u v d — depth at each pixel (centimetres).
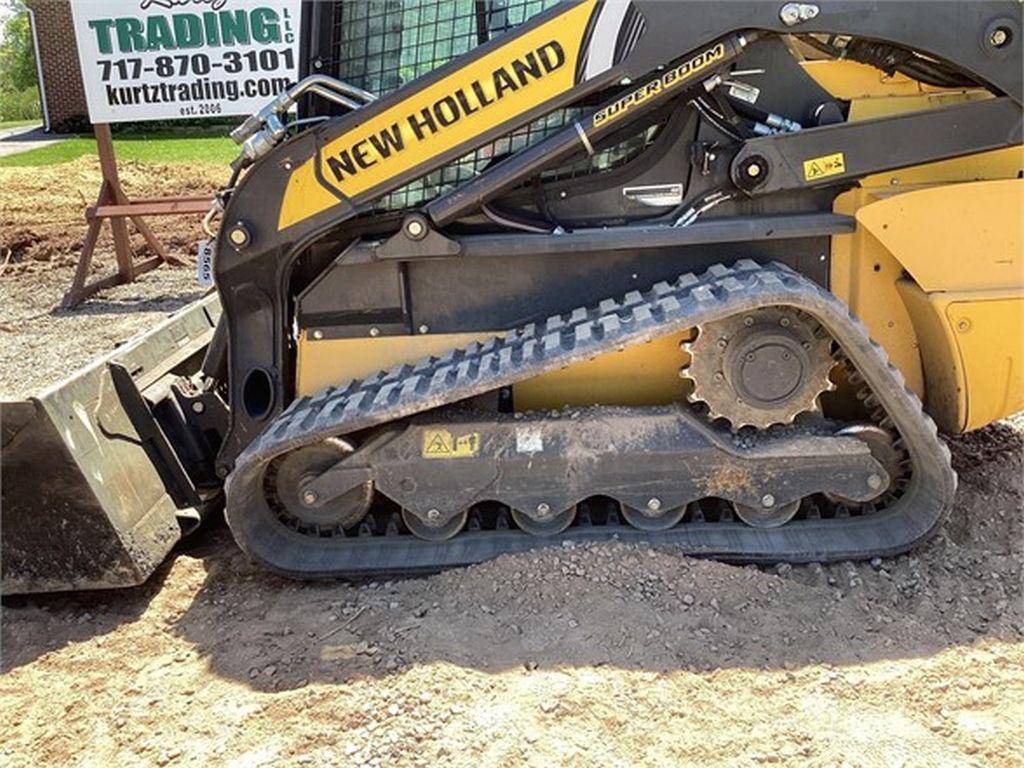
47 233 1114
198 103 782
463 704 271
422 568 342
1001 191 320
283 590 346
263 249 337
